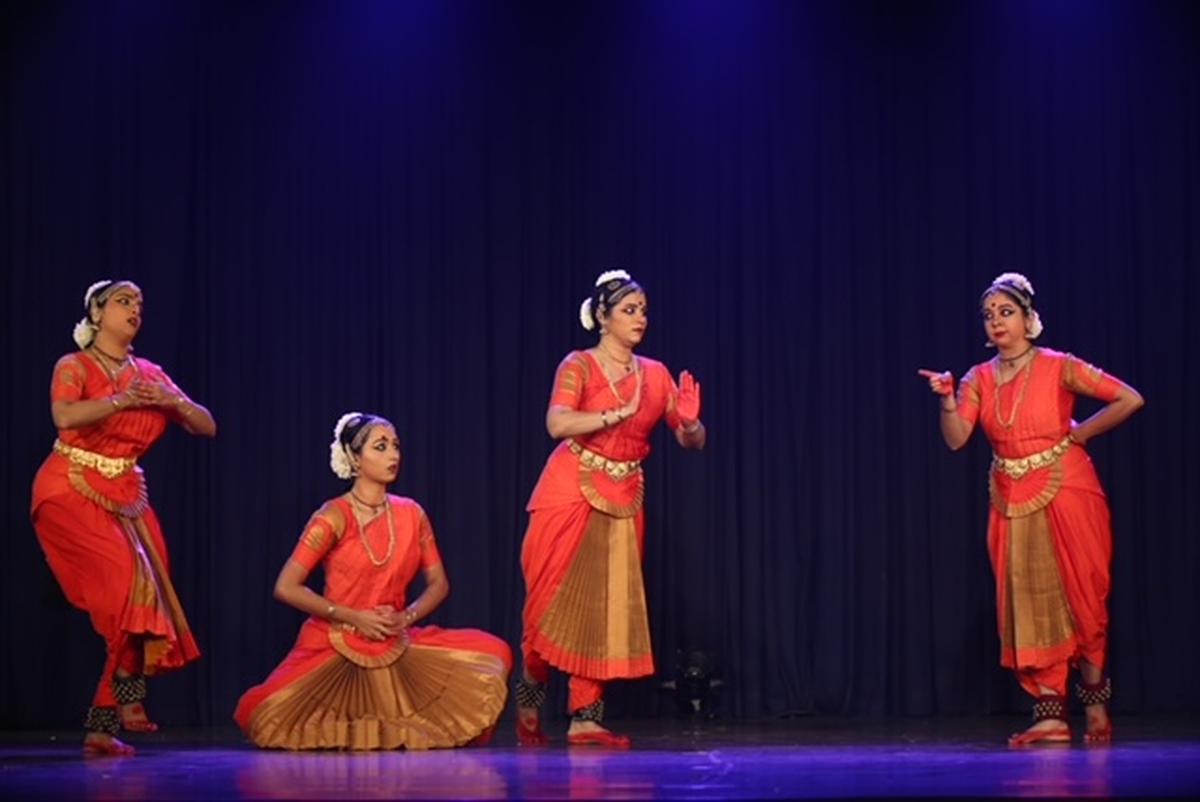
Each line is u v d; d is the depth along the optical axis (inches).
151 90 360.5
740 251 363.6
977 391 289.4
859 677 358.3
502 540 360.5
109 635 273.6
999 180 363.3
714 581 359.9
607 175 364.2
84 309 357.1
